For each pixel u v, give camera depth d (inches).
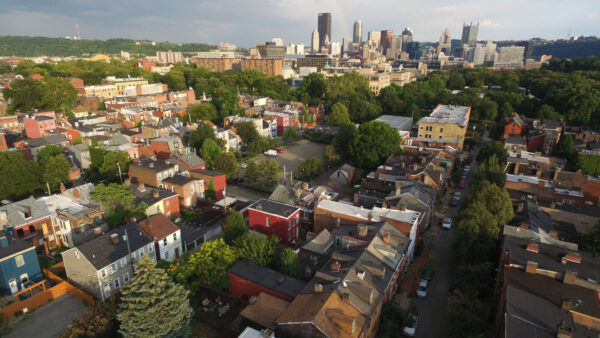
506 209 2482.8
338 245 2354.8
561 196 3038.9
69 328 1630.2
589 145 4537.4
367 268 1956.2
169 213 3073.3
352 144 4414.4
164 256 2472.9
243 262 2167.8
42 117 4746.6
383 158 4264.3
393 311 1877.5
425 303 2155.5
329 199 3075.8
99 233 2447.1
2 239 2108.8
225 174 3890.3
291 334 1567.4
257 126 5753.0
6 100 6594.5
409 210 2637.8
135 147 4170.8
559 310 1571.1
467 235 2354.8
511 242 2153.1
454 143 4525.1
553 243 2233.0
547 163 3612.2
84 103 6845.5
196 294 2159.2
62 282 2114.9
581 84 6397.6
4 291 2089.1
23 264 2132.1
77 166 4116.6
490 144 4212.6
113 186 2876.5
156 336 1499.8
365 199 2997.0
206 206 3348.9
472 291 2027.6
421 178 3400.6
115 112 5905.5
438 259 2377.0
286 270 2095.2
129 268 2203.5
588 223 2733.8
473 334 1734.7
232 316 1973.4
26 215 2593.5
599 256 2257.6
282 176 4301.2
